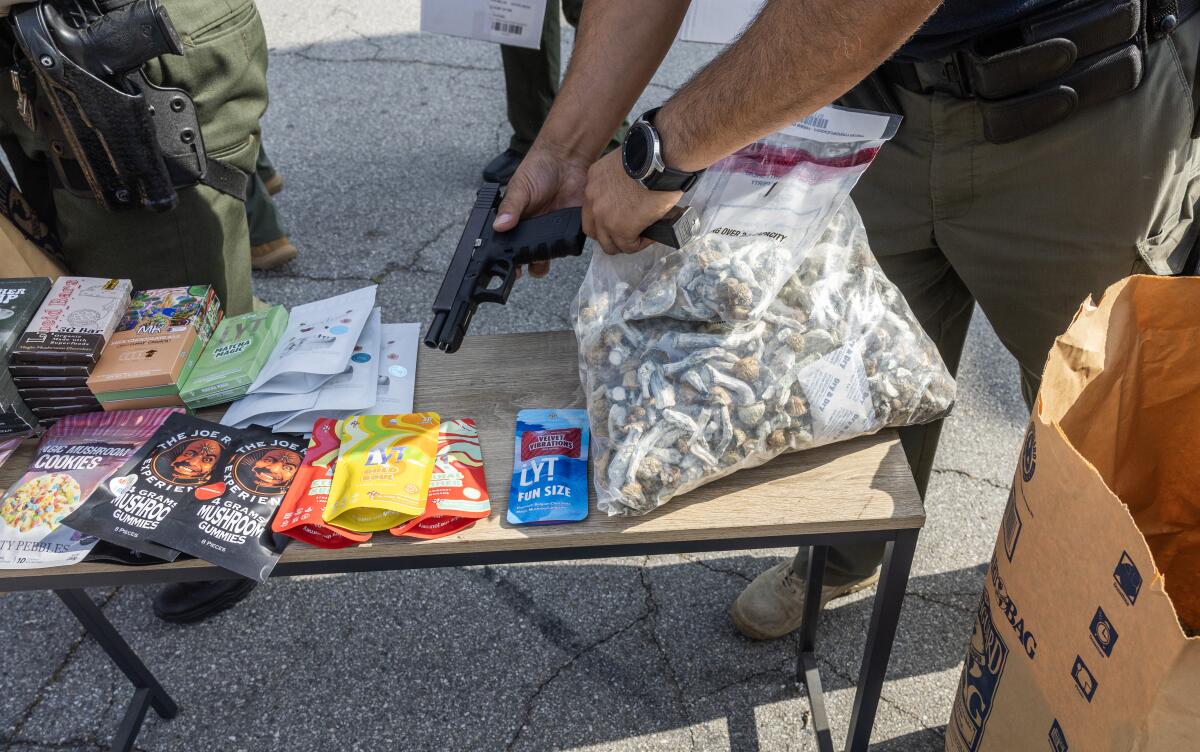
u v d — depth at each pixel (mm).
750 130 943
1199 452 1091
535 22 2057
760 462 1122
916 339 1194
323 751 1653
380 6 3980
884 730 1640
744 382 1102
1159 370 1009
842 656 1752
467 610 1862
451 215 2889
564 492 1107
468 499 1109
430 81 3527
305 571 1104
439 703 1713
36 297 1313
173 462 1161
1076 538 803
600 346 1165
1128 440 1079
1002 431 2211
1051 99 1106
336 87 3502
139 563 1065
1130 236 1189
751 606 1733
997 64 1094
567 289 2627
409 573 1936
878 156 1334
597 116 1296
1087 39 1058
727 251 1114
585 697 1709
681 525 1074
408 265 2721
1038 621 899
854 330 1165
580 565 1934
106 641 1538
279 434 1214
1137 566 718
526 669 1758
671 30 1276
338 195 2988
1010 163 1200
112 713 1718
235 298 1767
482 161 3119
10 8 1246
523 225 1214
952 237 1320
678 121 977
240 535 1073
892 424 1174
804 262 1178
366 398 1250
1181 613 1253
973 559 1932
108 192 1462
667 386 1111
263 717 1706
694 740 1638
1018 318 1354
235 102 1617
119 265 1611
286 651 1806
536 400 1274
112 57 1299
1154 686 717
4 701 1746
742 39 938
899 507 1082
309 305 1425
